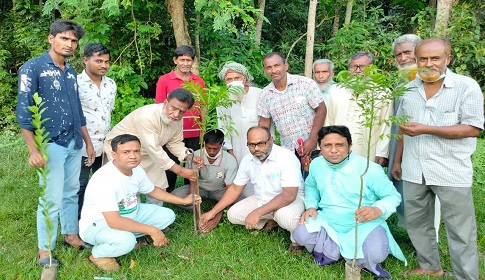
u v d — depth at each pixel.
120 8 7.32
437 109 2.91
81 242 3.78
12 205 4.56
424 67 2.81
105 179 3.41
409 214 3.26
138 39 7.43
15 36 8.58
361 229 3.38
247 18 6.14
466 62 6.41
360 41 7.56
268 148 3.70
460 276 3.10
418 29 6.77
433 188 3.05
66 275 3.33
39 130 2.73
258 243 3.84
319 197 3.74
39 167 3.09
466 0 6.78
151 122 3.74
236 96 4.39
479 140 6.58
